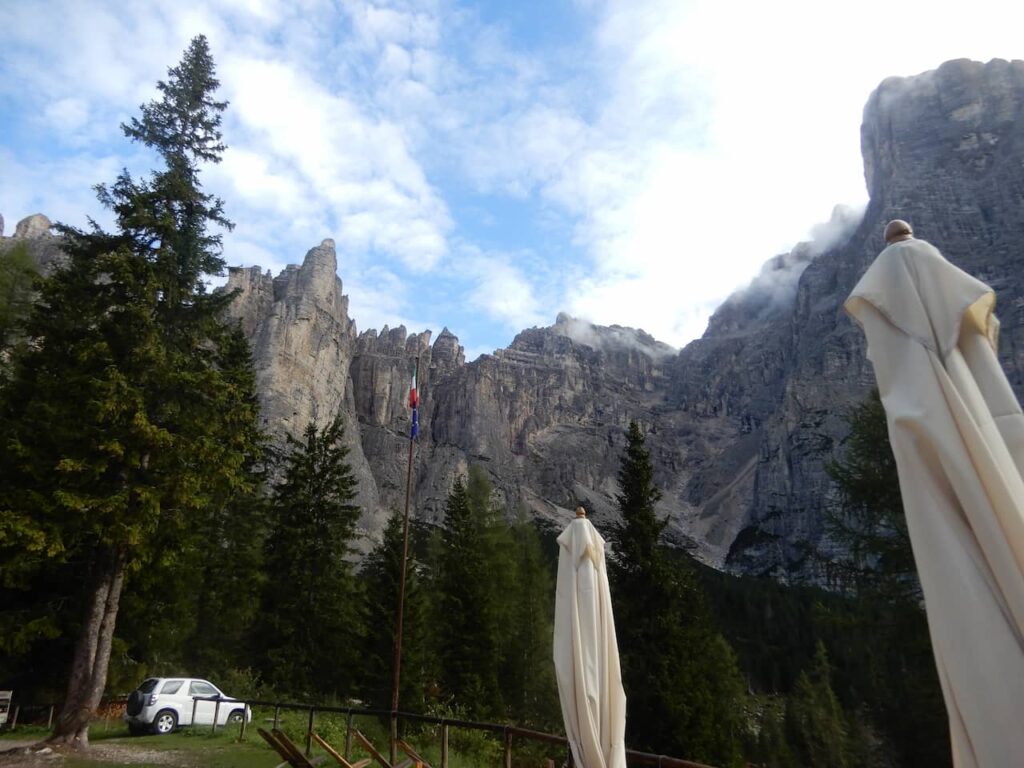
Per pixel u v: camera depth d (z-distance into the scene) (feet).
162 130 72.49
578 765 23.20
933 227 639.35
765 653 224.74
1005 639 6.98
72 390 60.23
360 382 612.29
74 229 68.39
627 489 108.47
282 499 134.82
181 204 71.20
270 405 416.67
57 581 76.43
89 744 57.36
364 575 163.84
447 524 145.69
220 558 122.01
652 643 94.89
